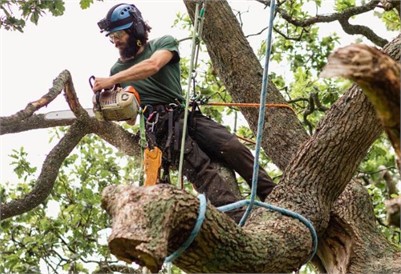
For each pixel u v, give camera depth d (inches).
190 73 249.8
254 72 295.9
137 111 257.1
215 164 260.5
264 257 204.7
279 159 284.8
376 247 255.6
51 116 284.8
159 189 176.6
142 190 176.7
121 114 254.7
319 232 241.9
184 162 254.8
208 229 186.2
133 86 265.1
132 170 390.3
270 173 451.8
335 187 244.8
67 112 287.0
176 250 184.7
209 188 250.1
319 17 369.4
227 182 255.4
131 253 171.0
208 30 298.5
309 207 237.6
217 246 190.5
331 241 261.3
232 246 194.2
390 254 254.4
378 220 392.8
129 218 171.2
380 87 134.0
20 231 394.0
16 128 276.2
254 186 213.5
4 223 384.5
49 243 386.9
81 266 389.4
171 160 257.1
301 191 241.1
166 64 266.1
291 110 290.2
